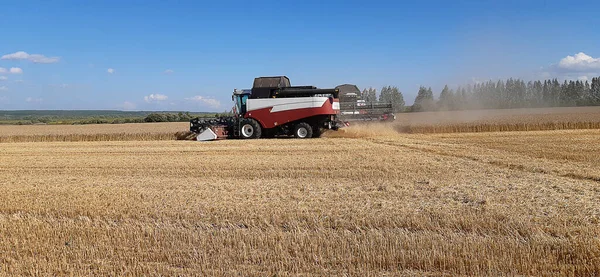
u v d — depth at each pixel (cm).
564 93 8344
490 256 541
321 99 2442
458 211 741
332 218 714
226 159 1581
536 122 3228
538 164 1316
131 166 1454
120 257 577
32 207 827
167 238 637
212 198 898
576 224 656
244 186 1040
